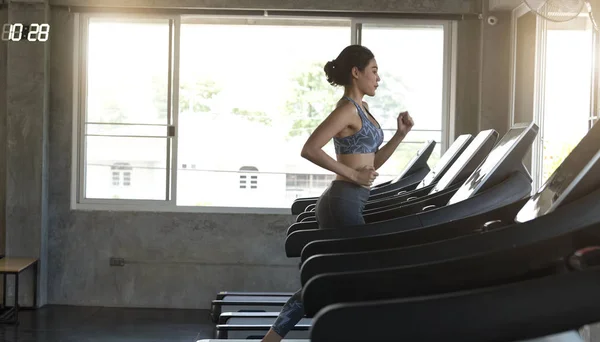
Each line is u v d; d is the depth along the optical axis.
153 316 6.20
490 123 6.23
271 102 6.70
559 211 1.77
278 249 6.50
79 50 6.60
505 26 6.19
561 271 1.50
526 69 5.92
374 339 1.20
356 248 2.27
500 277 1.50
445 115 6.47
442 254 1.80
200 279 6.52
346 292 1.52
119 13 6.43
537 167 5.48
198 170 6.67
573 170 2.21
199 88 6.68
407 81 6.48
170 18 6.51
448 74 6.45
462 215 2.80
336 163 3.36
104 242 6.56
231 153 6.69
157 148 6.61
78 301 6.57
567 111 4.93
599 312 1.20
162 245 6.53
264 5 6.29
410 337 1.19
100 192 6.63
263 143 6.70
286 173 6.71
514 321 1.19
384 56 6.46
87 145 6.62
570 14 3.75
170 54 6.55
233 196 6.70
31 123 6.41
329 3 6.28
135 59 6.58
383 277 1.52
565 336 1.64
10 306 6.44
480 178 2.98
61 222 6.56
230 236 6.50
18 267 5.90
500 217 2.34
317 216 3.56
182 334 5.62
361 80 3.46
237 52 6.68
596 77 4.21
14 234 6.44
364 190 3.47
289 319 3.32
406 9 6.29
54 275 6.57
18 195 6.43
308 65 6.70
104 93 6.61
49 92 6.51
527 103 5.89
